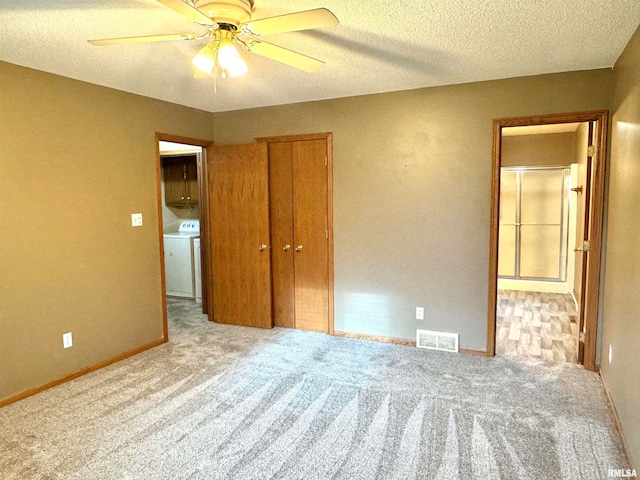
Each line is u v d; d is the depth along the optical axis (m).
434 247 3.76
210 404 2.83
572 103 3.22
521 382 3.12
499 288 6.51
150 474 2.12
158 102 3.94
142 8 2.04
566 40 2.54
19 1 1.93
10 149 2.81
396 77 3.32
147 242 3.88
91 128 3.34
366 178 3.94
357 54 2.77
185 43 2.50
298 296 4.41
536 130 5.79
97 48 2.57
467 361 3.53
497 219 3.53
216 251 4.63
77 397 2.95
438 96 3.61
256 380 3.20
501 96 3.41
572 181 5.91
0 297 2.78
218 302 4.68
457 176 3.62
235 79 3.31
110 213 3.51
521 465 2.17
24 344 2.93
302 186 4.26
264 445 2.36
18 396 2.89
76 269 3.26
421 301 3.85
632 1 2.01
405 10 2.10
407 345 3.92
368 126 3.89
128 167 3.66
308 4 2.02
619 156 2.79
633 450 2.10
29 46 2.52
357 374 3.29
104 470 2.16
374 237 3.97
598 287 3.25
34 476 2.11
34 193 2.96
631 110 2.46
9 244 2.82
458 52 2.74
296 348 3.87
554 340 4.07
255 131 4.41
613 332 2.79
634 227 2.30
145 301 3.87
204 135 4.50
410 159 3.76
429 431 2.48
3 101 2.77
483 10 2.11
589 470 2.12
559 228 6.20
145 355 3.74
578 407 2.74
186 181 6.34
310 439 2.41
